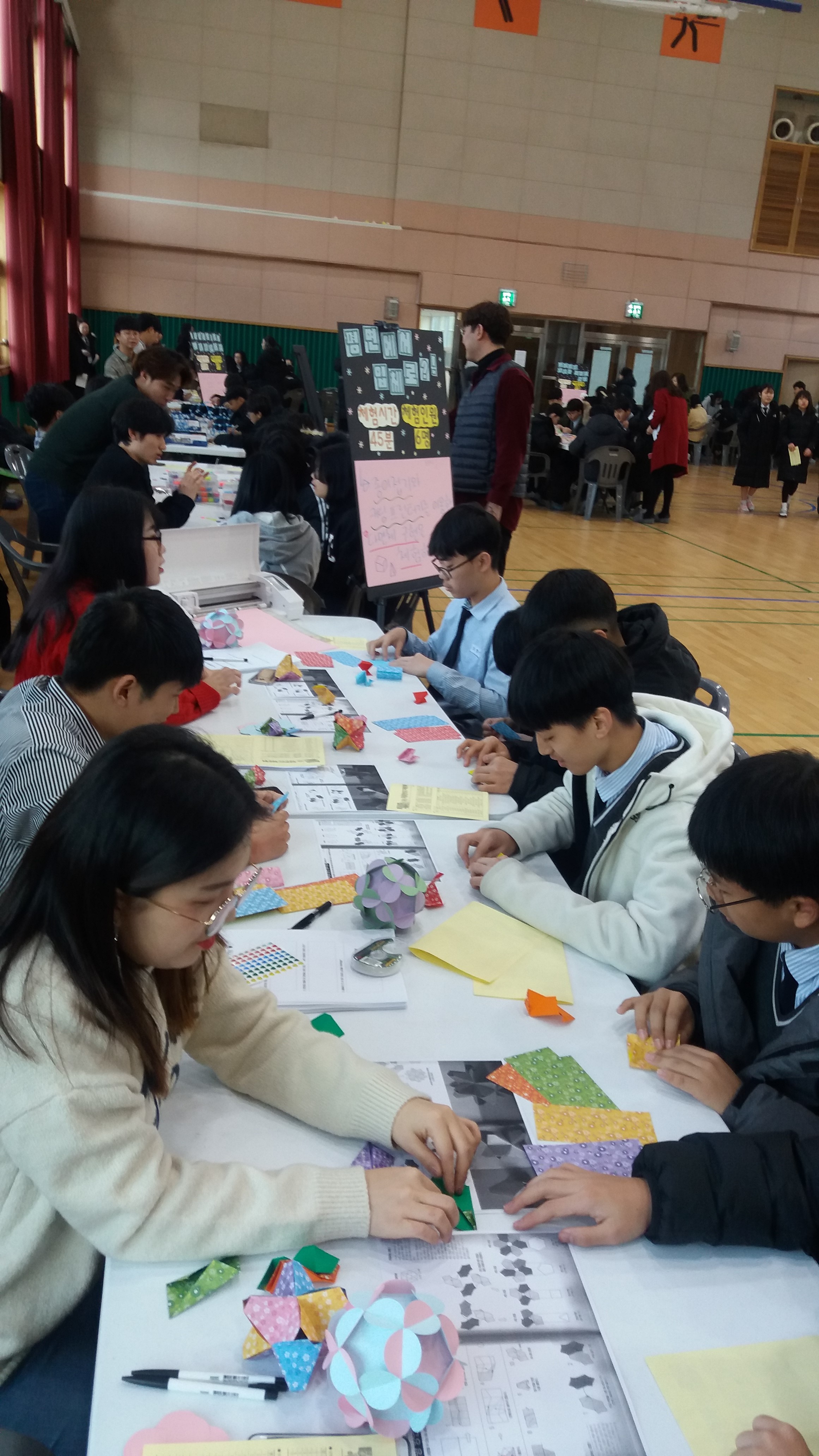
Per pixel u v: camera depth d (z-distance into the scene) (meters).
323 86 12.93
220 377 10.66
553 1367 0.90
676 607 6.73
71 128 12.19
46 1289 1.03
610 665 1.57
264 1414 0.84
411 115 13.16
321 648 2.95
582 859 1.84
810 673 5.50
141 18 12.43
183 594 3.02
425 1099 1.14
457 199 13.55
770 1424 0.82
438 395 4.15
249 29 12.62
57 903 0.92
